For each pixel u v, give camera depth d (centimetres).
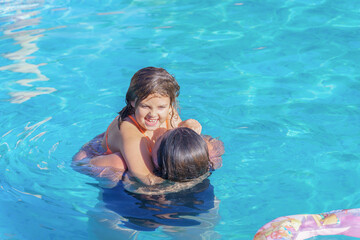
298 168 460
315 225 373
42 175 454
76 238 374
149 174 415
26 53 721
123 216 396
